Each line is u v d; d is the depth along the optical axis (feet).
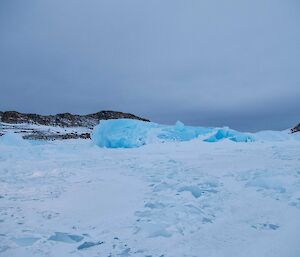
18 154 46.37
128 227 14.30
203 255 11.36
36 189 22.41
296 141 61.62
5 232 13.70
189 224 14.55
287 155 38.40
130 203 18.15
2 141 61.21
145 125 71.41
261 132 76.07
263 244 12.25
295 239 12.61
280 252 11.48
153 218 15.31
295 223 14.48
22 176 28.30
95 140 69.31
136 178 25.82
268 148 49.70
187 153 46.26
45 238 12.97
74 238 12.97
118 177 26.66
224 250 11.78
